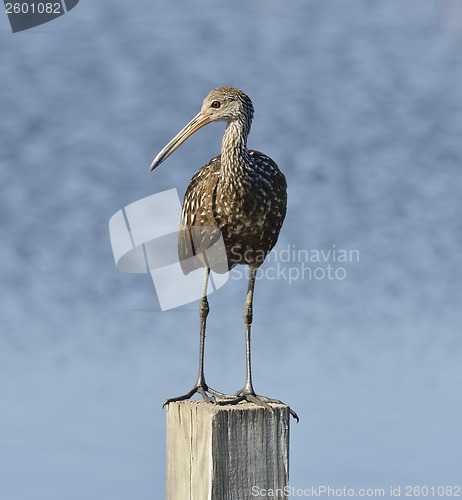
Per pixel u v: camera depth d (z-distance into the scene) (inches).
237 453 214.1
